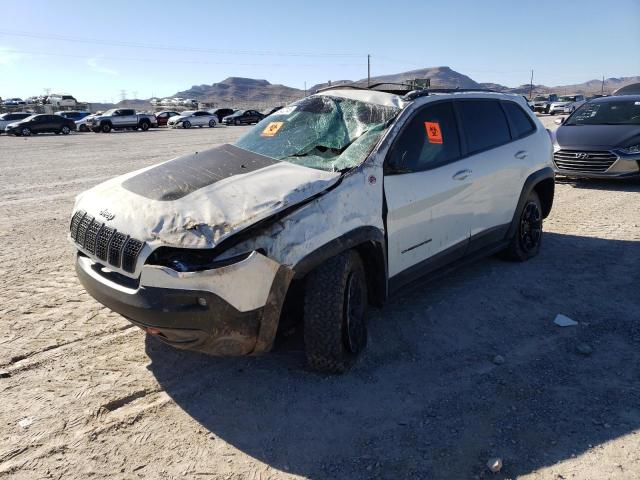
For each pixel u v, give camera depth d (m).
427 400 3.35
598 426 3.05
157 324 3.03
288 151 4.14
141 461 2.84
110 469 2.78
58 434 3.04
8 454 2.87
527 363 3.77
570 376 3.59
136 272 3.07
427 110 4.44
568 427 3.05
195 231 2.97
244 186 3.35
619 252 6.07
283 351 3.95
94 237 3.37
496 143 5.20
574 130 10.39
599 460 2.78
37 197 9.94
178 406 3.31
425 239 4.27
